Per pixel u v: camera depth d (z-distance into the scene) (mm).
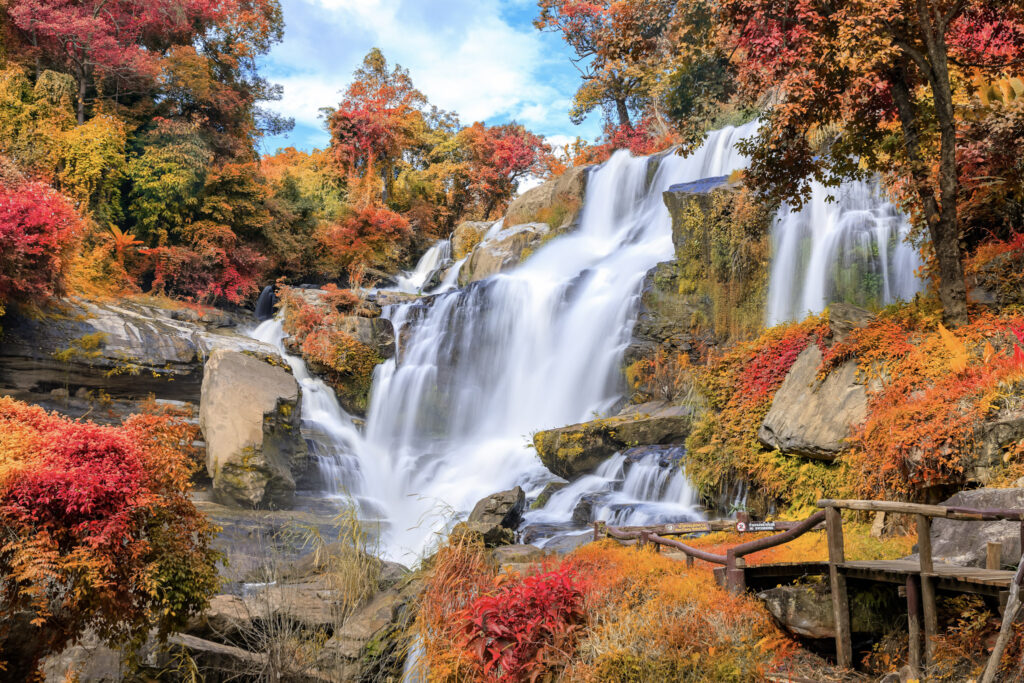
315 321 27047
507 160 56500
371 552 10789
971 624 5527
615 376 21891
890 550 8016
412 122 51781
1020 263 11672
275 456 16672
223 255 29672
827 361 11859
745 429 13156
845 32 10633
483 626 6996
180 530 6566
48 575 5453
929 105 12562
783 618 6656
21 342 19031
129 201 30281
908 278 17469
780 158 13289
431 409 26328
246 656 7770
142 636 6355
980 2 11852
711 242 20422
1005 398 8695
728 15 12008
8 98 25406
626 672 6184
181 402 20828
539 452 18016
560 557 10055
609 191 32594
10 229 17891
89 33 27891
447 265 39906
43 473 5633
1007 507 6855
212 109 34062
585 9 17094
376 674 8055
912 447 9227
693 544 10258
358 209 41031
